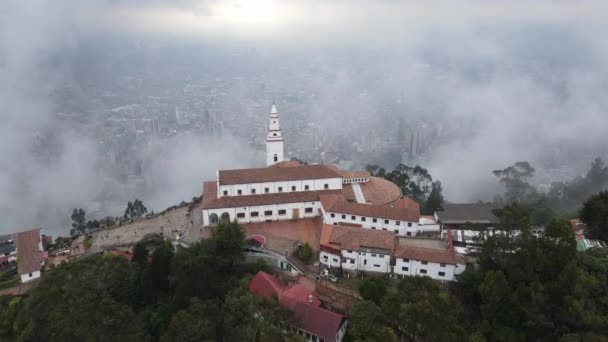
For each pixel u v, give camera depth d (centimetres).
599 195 8375
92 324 5725
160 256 7456
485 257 6850
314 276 7462
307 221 9619
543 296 5988
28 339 6184
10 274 9506
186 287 6744
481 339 5638
